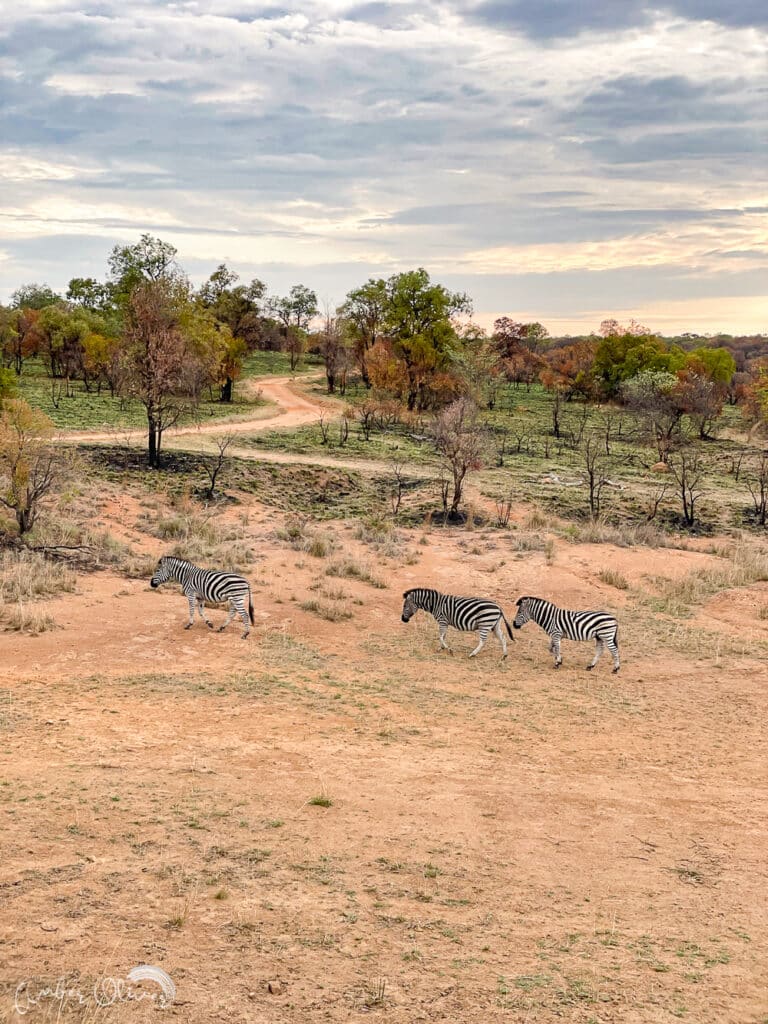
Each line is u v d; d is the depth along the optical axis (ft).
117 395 234.58
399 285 276.00
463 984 21.67
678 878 30.30
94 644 60.08
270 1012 19.60
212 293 327.26
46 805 31.89
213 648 62.18
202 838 30.12
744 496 153.17
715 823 36.27
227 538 104.27
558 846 32.50
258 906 25.17
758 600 85.97
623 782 40.98
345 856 29.84
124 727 43.60
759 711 54.85
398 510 128.57
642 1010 20.99
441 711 51.57
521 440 206.59
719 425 246.27
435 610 67.62
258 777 37.63
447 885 28.17
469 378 258.37
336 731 45.85
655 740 48.49
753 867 31.71
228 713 47.42
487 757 43.47
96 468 129.80
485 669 62.90
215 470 132.46
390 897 26.84
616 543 107.45
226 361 245.65
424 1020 19.83
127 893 25.18
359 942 23.57
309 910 25.27
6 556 80.53
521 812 35.83
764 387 225.56
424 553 101.19
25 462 91.04
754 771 43.96
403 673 60.29
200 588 66.54
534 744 46.37
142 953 21.68
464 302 293.43
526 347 449.06
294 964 21.99
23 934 21.99
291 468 144.97
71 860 27.22
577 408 290.35
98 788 34.32
